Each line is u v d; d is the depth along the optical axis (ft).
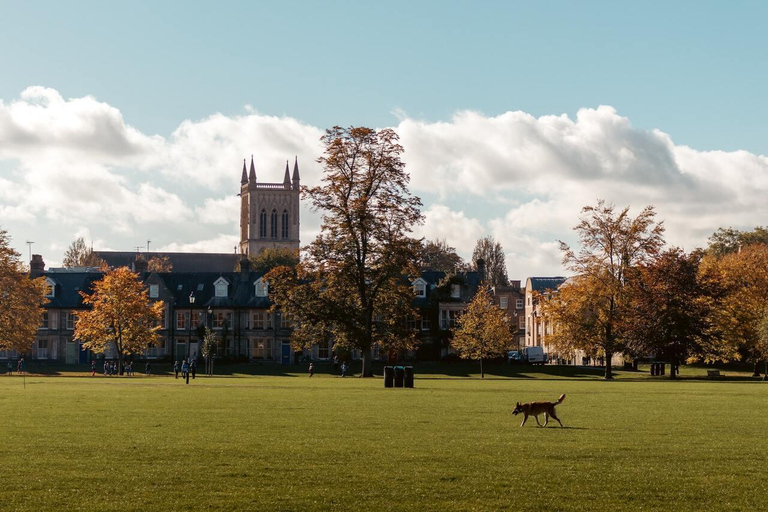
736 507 72.28
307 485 79.00
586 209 325.83
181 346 457.68
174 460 90.58
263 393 195.21
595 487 78.84
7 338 353.72
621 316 322.34
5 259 359.46
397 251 298.56
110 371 353.92
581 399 178.60
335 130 303.68
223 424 121.90
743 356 375.86
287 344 458.91
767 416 137.69
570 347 325.21
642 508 71.82
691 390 217.15
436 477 82.48
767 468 87.76
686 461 91.40
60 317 454.40
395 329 305.73
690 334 324.80
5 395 184.85
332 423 123.54
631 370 388.57
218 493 75.82
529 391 207.72
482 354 359.25
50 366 409.69
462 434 111.34
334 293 304.71
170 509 70.64
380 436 108.99
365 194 303.07
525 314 584.40
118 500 73.41
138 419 128.57
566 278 558.15
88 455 93.61
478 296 374.22
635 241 322.96
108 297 353.72
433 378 313.73
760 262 383.04
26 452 95.45
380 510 70.64
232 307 458.50
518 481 81.10
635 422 127.54
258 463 88.94
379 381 268.41
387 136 304.91
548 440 106.01
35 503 72.43
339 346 310.45
